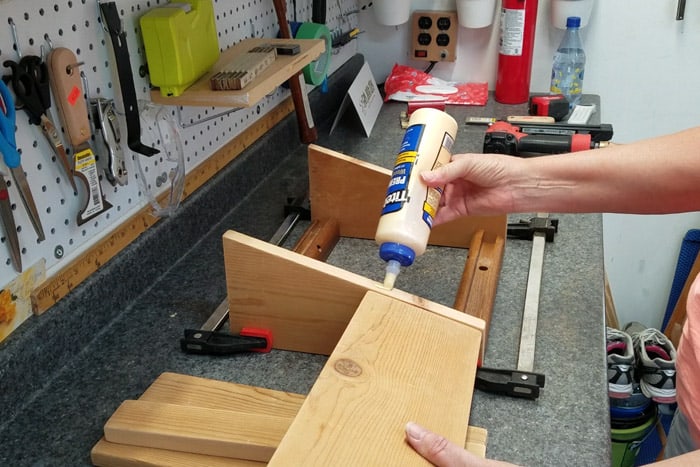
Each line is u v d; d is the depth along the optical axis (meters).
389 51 2.11
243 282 0.90
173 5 1.05
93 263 0.97
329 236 1.17
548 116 1.70
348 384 0.70
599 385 0.84
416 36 2.02
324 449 0.61
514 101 1.91
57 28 0.88
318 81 1.63
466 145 1.60
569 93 1.90
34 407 0.84
